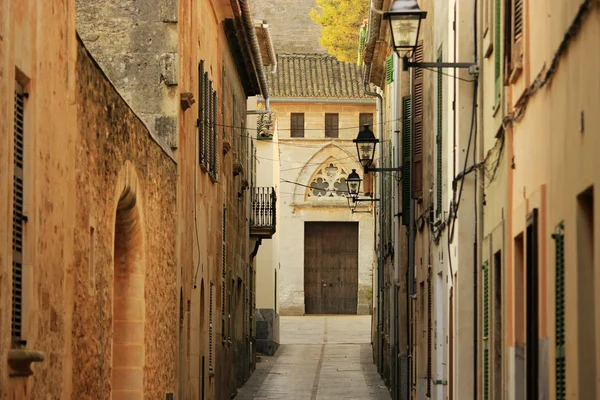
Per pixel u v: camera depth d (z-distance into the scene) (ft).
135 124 80.89
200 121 113.70
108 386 74.38
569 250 45.39
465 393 80.53
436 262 98.89
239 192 165.07
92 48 101.35
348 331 256.32
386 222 172.45
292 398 154.61
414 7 68.28
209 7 122.83
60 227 60.95
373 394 157.69
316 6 320.29
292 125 285.43
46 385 57.98
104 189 71.51
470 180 79.61
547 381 50.88
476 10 76.79
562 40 46.09
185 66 105.29
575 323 43.93
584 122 42.45
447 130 89.71
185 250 105.70
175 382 99.91
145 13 101.35
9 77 51.75
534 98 54.60
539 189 52.85
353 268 286.66
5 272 50.83
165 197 94.53
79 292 65.51
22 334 54.39
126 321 84.84
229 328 149.89
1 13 50.55
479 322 75.56
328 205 285.02
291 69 288.92
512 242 61.93
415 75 116.57
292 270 284.82
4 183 50.80
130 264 84.58
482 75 74.90
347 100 281.74
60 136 60.90
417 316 116.98
